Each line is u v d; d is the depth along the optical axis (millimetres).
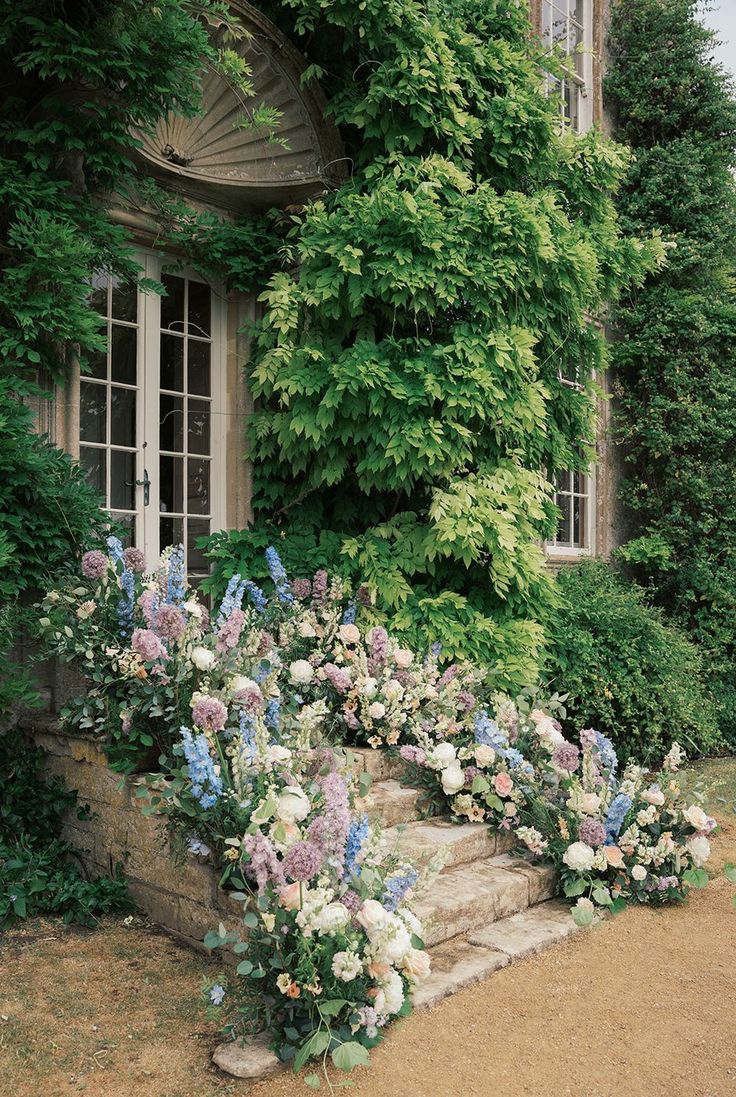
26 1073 2578
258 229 5699
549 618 6297
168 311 5523
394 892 2928
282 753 3389
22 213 4105
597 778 4227
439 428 5156
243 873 3070
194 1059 2662
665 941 3656
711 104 9203
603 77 9523
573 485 9305
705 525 8898
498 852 4270
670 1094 2547
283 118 5539
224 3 4988
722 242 9305
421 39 5445
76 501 4305
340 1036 2645
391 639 4969
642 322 9336
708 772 6984
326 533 5656
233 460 5785
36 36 4047
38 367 4516
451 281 5242
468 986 3158
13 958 3324
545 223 5574
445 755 4281
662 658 6801
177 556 4469
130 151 4836
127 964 3291
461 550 5297
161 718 3900
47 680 4594
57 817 4242
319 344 5461
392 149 5555
